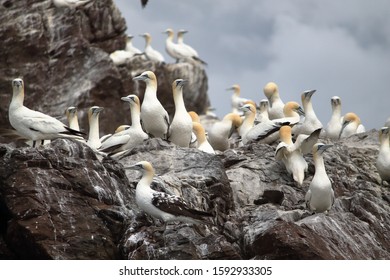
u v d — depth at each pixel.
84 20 47.44
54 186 22.89
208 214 22.77
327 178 25.44
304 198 27.58
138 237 22.42
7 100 43.25
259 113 38.72
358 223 24.75
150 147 27.50
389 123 34.31
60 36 45.22
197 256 22.00
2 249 22.88
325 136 36.84
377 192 28.59
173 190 24.92
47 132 24.95
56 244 22.08
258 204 27.33
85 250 22.25
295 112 33.78
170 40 55.16
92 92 44.09
